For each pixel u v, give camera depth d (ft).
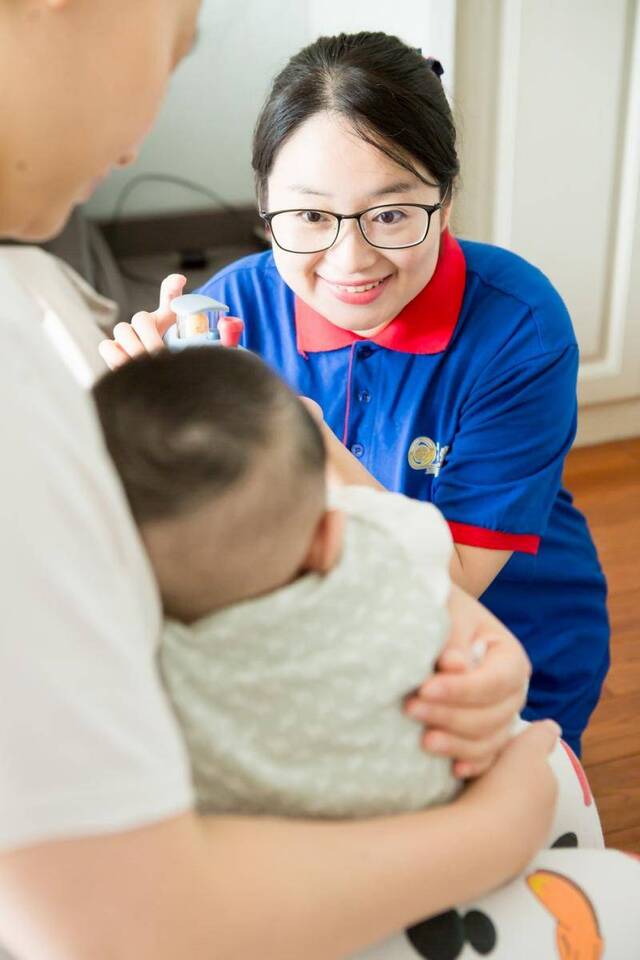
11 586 1.45
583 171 7.27
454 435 3.94
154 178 9.93
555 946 2.22
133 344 3.35
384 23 7.44
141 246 10.05
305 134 3.38
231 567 1.96
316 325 4.05
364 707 2.08
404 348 3.88
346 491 2.53
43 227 1.93
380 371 3.97
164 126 9.73
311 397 4.15
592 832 2.92
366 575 2.13
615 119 7.15
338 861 1.83
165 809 1.59
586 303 7.77
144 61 1.73
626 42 6.91
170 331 3.56
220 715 1.99
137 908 1.59
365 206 3.43
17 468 1.47
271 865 1.76
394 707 2.16
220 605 2.03
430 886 1.93
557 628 4.49
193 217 10.09
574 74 6.93
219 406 1.92
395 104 3.29
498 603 4.35
